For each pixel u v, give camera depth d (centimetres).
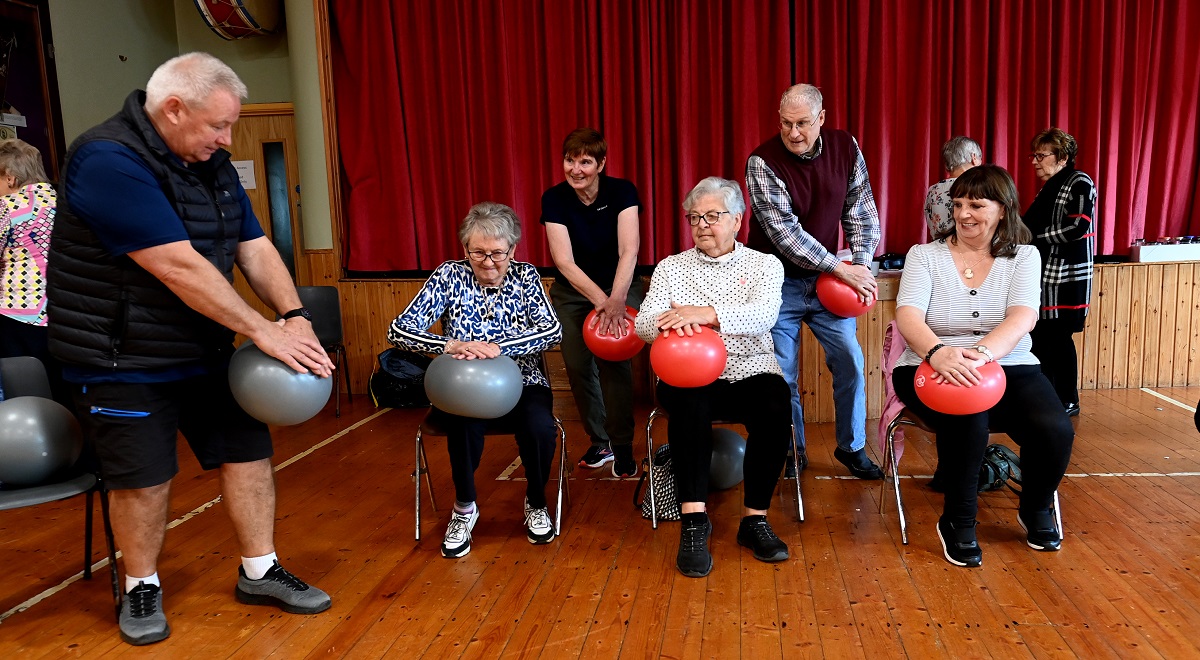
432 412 276
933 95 483
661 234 498
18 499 206
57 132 487
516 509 305
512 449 388
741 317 249
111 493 210
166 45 574
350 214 512
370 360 514
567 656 200
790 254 301
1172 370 468
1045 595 223
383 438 416
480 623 218
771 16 480
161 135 194
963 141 382
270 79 561
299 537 283
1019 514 257
